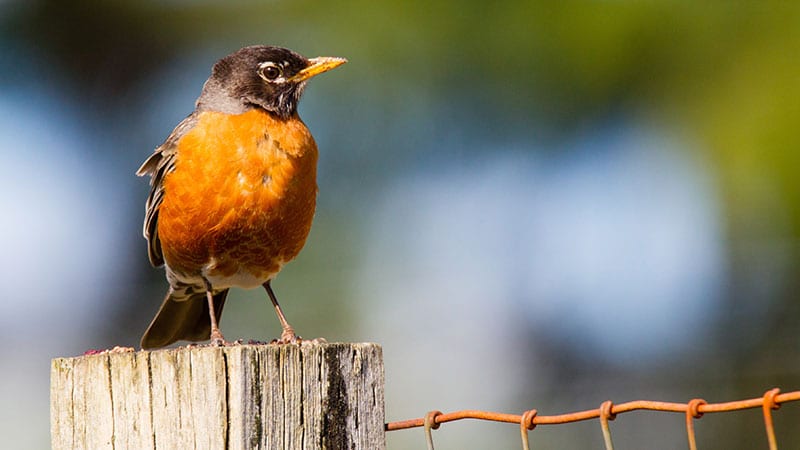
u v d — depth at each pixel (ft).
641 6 39.65
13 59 47.70
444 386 43.65
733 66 39.42
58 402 16.17
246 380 15.15
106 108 49.39
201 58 47.65
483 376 43.91
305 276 43.50
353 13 41.96
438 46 41.57
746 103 39.04
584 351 43.78
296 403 15.43
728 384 42.22
